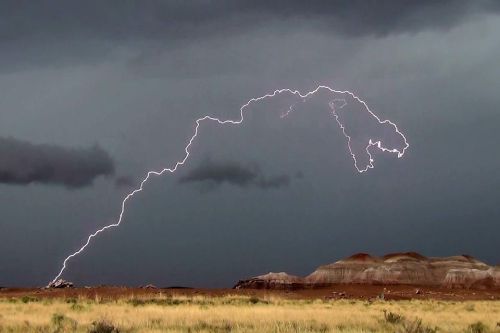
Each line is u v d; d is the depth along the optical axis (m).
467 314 36.75
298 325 26.22
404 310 40.47
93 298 49.12
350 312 35.44
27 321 26.98
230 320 28.42
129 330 23.97
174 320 28.30
